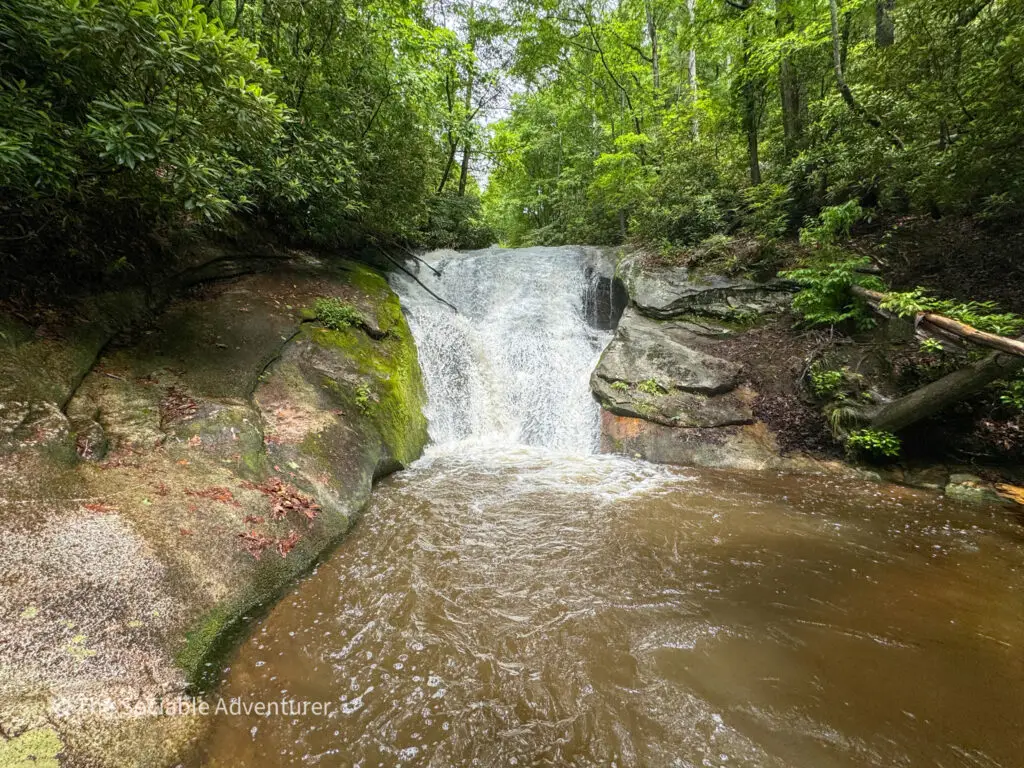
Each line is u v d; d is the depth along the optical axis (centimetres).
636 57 1508
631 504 484
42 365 362
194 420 411
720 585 344
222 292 619
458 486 532
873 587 337
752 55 962
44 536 250
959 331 465
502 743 217
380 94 834
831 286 660
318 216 770
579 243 1636
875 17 940
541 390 798
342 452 498
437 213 1359
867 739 217
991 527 417
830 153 806
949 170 641
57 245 424
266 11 637
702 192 1033
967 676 254
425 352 796
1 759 161
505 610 315
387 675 255
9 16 279
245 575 311
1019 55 519
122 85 333
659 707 238
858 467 550
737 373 683
